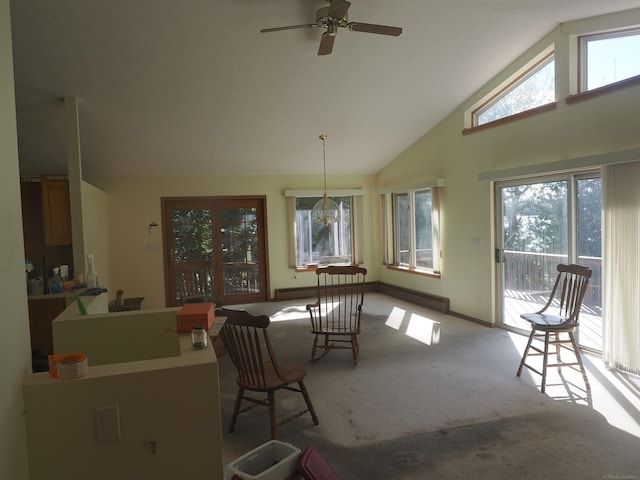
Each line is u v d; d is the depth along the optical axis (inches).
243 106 195.5
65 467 57.1
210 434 61.6
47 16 127.5
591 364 151.3
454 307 232.1
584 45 160.2
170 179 269.9
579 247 163.8
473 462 95.1
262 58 161.5
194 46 149.6
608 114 145.9
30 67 149.2
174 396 59.9
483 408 121.0
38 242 224.4
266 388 105.0
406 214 281.6
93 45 142.5
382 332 202.5
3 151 54.5
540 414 116.0
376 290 313.6
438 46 165.8
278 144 242.5
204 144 231.5
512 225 195.0
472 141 212.5
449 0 138.6
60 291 143.9
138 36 141.0
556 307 173.2
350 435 108.7
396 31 126.2
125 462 58.9
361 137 245.3
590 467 91.7
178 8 130.9
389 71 180.1
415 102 210.2
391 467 94.2
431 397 129.4
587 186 160.1
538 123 174.2
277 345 187.0
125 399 58.2
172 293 273.6
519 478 88.9
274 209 290.2
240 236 287.3
